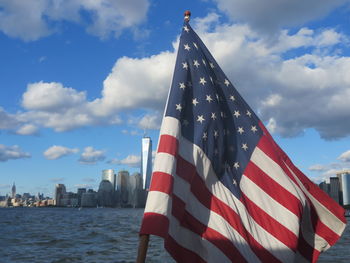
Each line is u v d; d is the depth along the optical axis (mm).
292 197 7316
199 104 7199
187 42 7547
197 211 6766
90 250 27328
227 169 7262
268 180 7375
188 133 6992
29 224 67438
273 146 7719
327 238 7621
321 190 7805
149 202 6070
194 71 7371
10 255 24781
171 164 6383
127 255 24688
